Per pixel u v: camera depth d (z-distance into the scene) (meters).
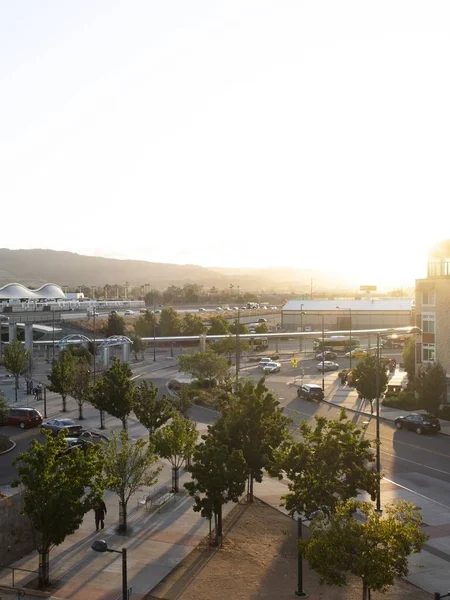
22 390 71.25
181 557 25.03
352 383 59.22
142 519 29.31
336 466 24.50
